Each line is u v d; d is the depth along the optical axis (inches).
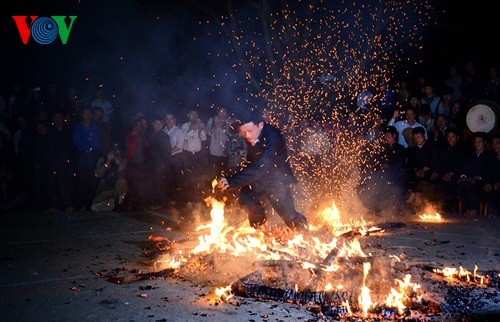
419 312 216.2
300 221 327.3
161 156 491.8
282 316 213.8
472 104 495.2
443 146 473.4
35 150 491.2
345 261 253.6
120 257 309.1
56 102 557.6
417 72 636.1
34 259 306.5
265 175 323.3
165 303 229.1
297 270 248.7
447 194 462.0
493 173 445.4
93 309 224.1
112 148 495.2
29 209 491.5
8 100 581.6
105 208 476.7
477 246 328.5
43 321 213.0
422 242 338.0
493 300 227.5
